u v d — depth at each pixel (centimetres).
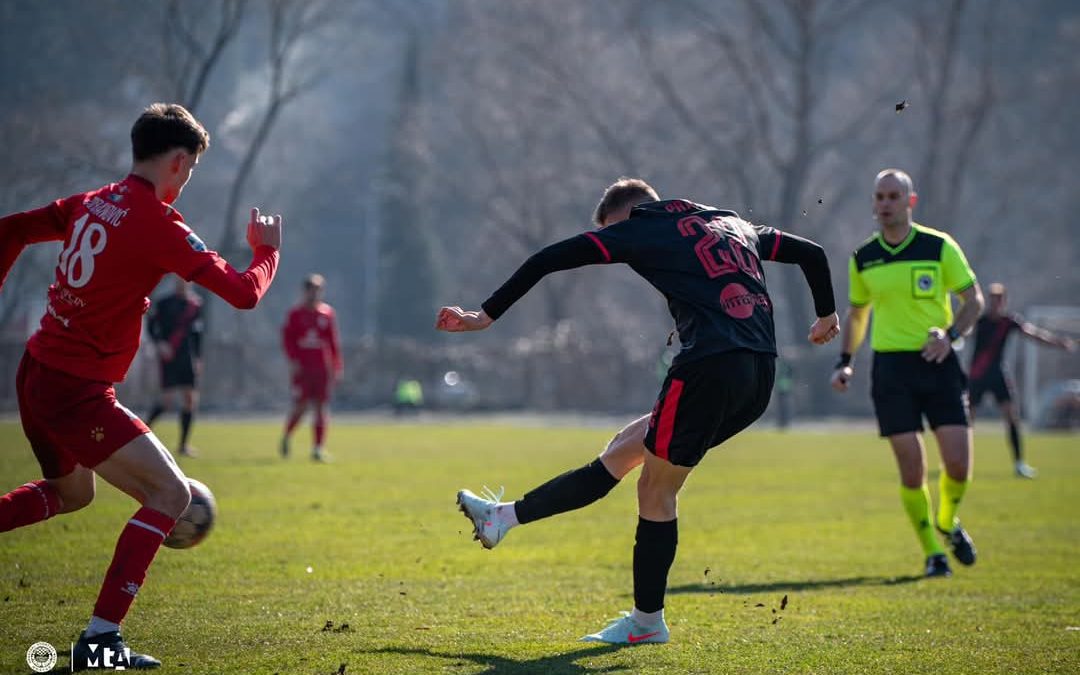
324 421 6016
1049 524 3941
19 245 1881
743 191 17800
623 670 1791
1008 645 2028
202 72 14125
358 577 2611
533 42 17925
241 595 2361
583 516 3916
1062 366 13538
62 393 1773
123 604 1764
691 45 18162
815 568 2958
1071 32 19238
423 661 1820
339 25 17225
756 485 5119
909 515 2992
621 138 18675
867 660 1892
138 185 1805
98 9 15188
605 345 18175
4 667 1727
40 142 13938
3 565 2591
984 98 17200
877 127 18975
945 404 3045
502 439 8300
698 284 1914
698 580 2730
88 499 1977
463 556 2966
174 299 5888
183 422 5950
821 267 2077
